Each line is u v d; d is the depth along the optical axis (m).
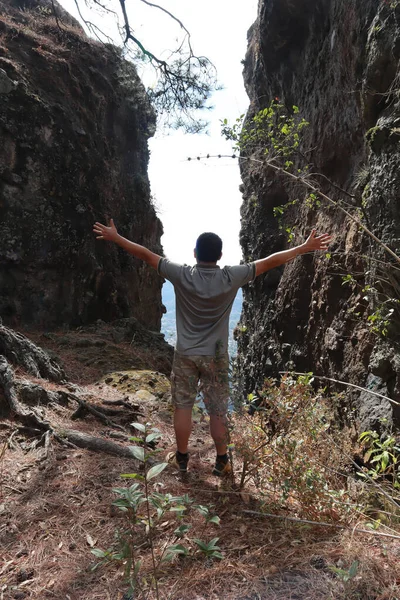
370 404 6.10
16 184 8.65
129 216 12.42
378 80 5.95
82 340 7.94
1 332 4.60
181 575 2.00
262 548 2.20
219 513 2.56
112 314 10.38
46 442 3.20
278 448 2.66
